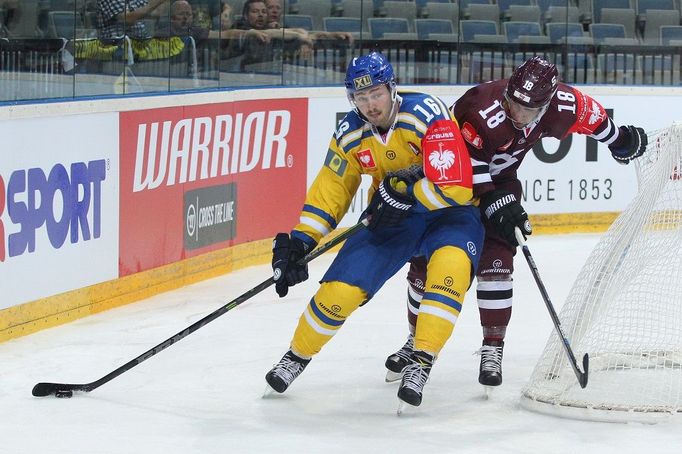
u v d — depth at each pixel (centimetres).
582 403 765
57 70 1082
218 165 1321
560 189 1680
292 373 810
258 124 1388
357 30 1568
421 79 1650
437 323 765
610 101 1716
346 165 803
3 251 980
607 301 809
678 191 814
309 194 818
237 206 1362
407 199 767
